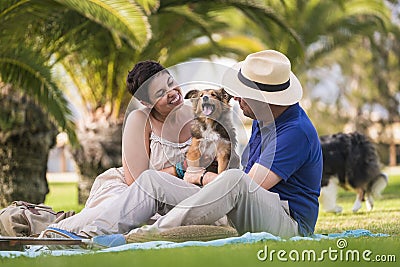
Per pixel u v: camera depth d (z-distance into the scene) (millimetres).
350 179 13594
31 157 16188
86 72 18766
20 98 15789
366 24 25078
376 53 33562
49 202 20203
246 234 6344
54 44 16484
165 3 16625
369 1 24688
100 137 18812
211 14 17750
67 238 6488
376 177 13734
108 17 11977
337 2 22203
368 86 34938
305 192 7176
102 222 6641
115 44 17422
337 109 35375
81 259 5160
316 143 7211
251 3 16609
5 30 14398
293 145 6977
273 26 17344
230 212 6699
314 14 23625
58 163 41531
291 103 7098
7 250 6297
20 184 16141
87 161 18844
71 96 19125
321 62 31391
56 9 14859
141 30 11984
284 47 20234
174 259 5004
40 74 13414
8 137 15922
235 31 24484
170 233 6438
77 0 12031
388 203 14719
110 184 7184
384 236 7270
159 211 6883
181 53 20203
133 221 6664
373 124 35906
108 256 5242
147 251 5512
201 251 5441
